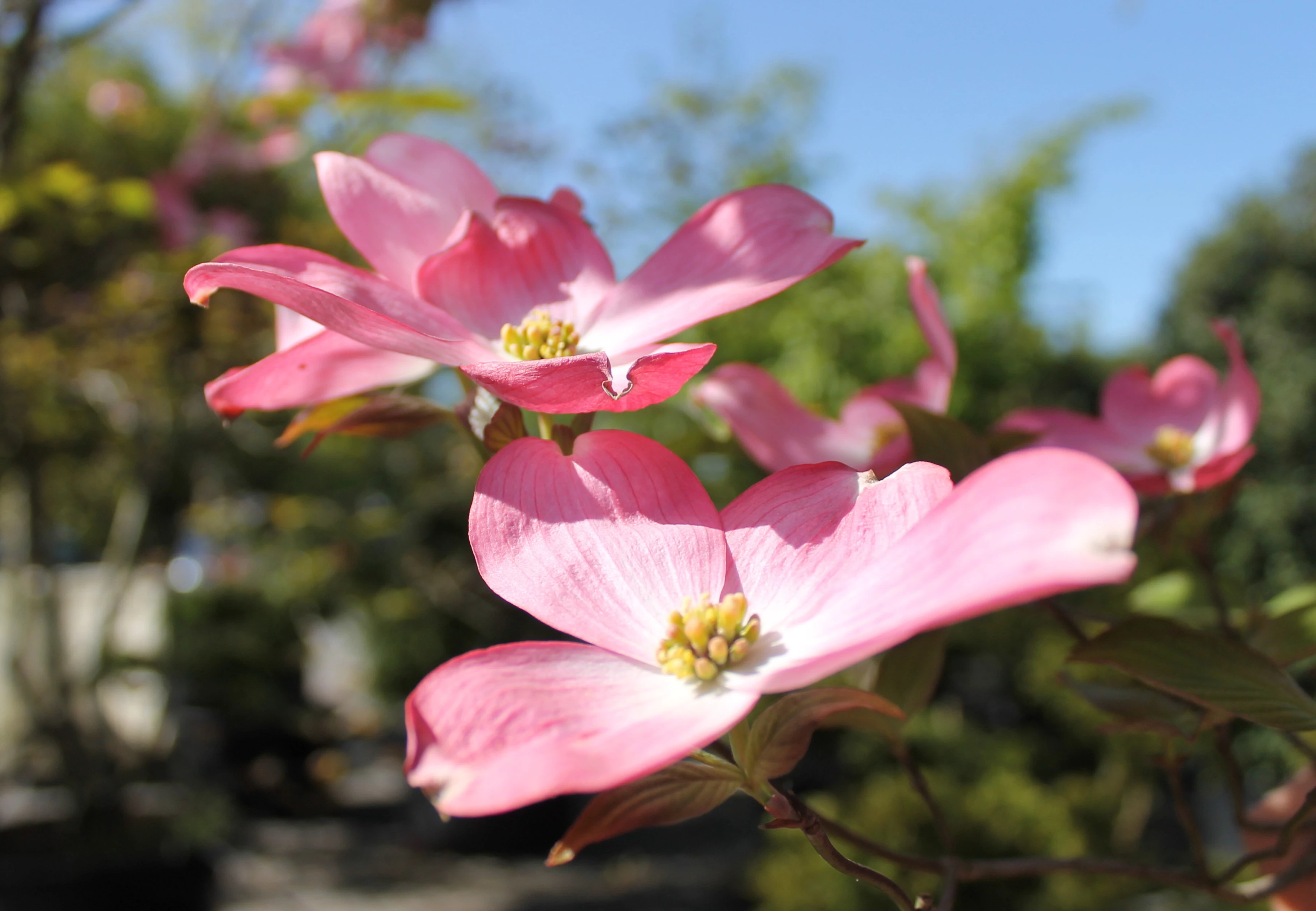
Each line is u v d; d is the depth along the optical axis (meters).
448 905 1.36
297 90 0.44
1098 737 1.19
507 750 0.16
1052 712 1.29
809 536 0.18
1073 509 0.14
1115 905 0.85
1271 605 0.29
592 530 0.18
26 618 1.06
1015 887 0.81
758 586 0.18
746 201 0.21
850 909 0.82
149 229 0.92
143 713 1.46
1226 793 1.11
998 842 0.82
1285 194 1.63
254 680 1.57
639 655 0.17
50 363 0.99
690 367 0.17
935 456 0.25
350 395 0.22
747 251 0.21
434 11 0.61
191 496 1.28
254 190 1.02
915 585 0.15
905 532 0.17
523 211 0.22
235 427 1.14
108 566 1.24
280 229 1.07
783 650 0.17
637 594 0.18
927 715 1.22
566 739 0.16
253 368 0.21
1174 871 0.24
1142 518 0.28
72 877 0.91
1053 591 0.13
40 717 1.03
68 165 0.62
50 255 0.85
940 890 0.80
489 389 0.18
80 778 1.01
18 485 1.16
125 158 1.18
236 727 1.87
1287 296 1.48
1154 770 1.15
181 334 1.05
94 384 1.10
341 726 2.02
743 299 0.20
